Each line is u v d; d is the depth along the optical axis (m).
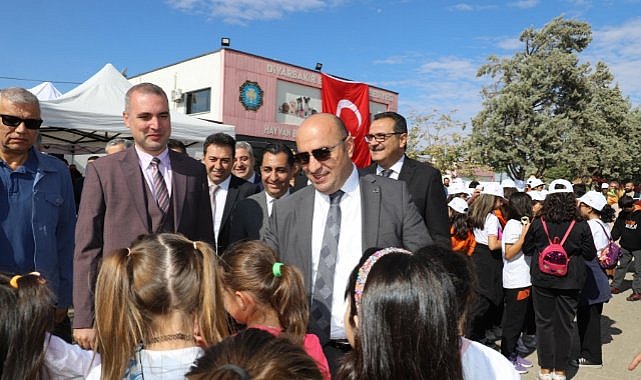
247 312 2.08
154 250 1.77
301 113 21.53
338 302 2.44
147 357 1.66
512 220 5.05
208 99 19.78
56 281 3.09
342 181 2.54
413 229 2.53
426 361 1.34
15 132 2.79
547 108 30.56
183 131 8.59
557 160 29.50
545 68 30.45
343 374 1.50
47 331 1.73
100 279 1.76
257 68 19.98
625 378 4.96
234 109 19.36
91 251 2.69
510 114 30.09
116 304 1.71
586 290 5.15
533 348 5.93
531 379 4.95
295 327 2.10
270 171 3.70
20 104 2.78
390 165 3.70
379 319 1.37
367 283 1.43
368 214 2.52
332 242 2.51
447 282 1.42
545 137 29.08
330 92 6.20
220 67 19.08
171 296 1.70
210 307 1.77
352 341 1.64
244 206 3.52
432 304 1.36
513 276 5.05
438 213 3.43
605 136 32.44
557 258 4.52
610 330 6.53
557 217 4.61
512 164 30.41
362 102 6.33
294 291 2.10
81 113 7.29
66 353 1.92
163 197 2.88
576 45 31.20
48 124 6.95
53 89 9.35
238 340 1.17
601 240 6.57
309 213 2.61
